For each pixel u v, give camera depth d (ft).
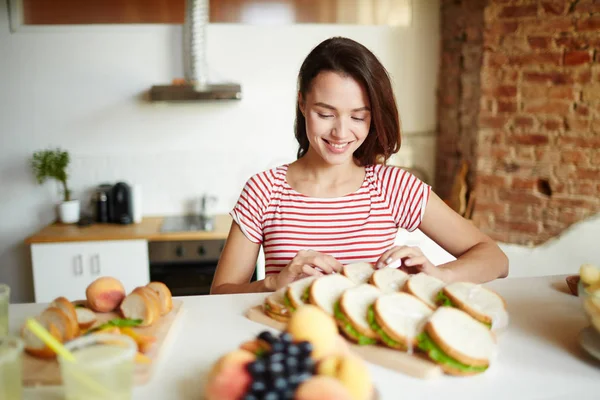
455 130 9.95
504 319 2.90
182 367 2.63
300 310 2.32
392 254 3.65
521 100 8.41
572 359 2.68
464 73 9.46
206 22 9.34
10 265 10.06
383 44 10.28
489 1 8.47
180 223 9.57
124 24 9.66
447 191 10.32
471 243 4.53
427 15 10.29
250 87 10.10
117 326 2.91
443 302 2.97
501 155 8.77
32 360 2.62
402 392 2.39
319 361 2.07
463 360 2.44
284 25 10.00
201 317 3.26
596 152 7.88
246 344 2.24
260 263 8.59
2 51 9.52
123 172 10.09
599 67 7.63
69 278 8.80
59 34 9.57
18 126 9.75
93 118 9.89
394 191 4.51
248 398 1.87
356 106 3.93
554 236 8.44
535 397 2.34
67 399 2.15
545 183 8.46
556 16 7.87
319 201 4.45
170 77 9.85
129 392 2.19
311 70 3.98
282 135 10.29
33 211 9.97
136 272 8.88
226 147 10.22
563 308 3.33
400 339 2.62
